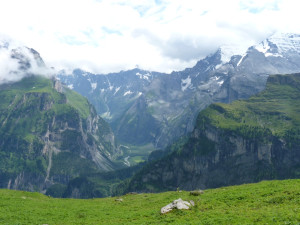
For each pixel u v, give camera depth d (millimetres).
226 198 60125
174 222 47375
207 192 79000
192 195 75250
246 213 45938
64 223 56719
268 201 52500
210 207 55156
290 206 46469
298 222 37250
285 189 58719
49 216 63781
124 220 56000
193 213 52438
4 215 61625
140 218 55594
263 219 40844
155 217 53938
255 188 67562
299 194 52938
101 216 62781
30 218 60531
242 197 58719
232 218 43875
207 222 43844
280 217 40438
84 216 63469
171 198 76750
